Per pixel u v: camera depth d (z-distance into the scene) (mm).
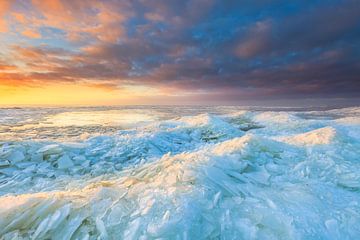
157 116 32219
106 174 5578
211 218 2547
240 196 3082
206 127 12602
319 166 4426
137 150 7715
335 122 15500
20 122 21188
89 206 2715
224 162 4027
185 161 4062
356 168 4297
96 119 26312
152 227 2295
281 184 3617
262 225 2486
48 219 2469
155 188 3107
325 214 2707
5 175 5297
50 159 6238
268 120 18688
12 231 2346
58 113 37031
